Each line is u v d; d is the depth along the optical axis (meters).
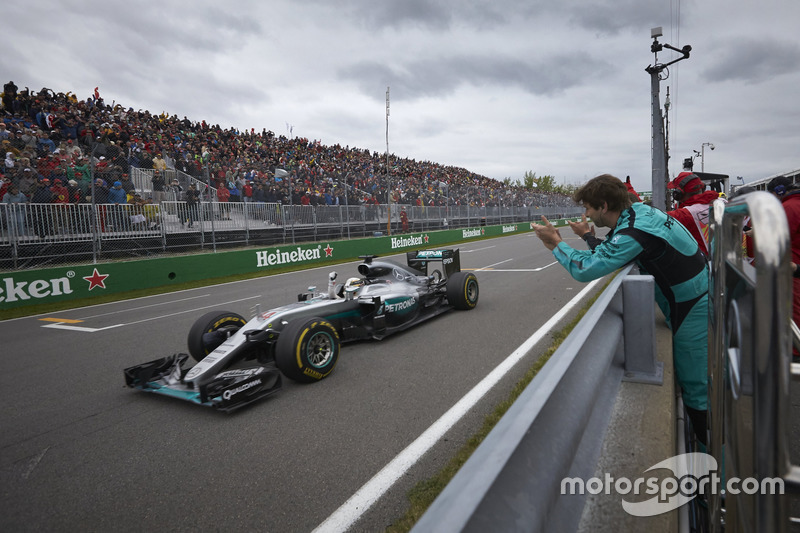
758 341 0.62
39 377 4.98
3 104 14.38
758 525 0.63
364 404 3.75
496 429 0.85
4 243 10.28
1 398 4.39
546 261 13.73
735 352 0.90
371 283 5.86
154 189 13.96
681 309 2.19
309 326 4.18
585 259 2.15
